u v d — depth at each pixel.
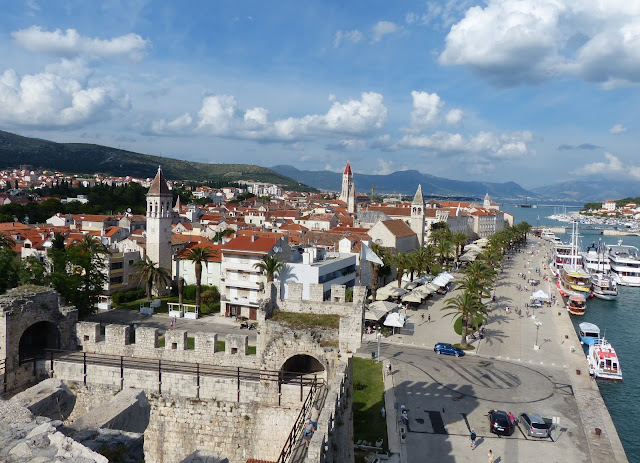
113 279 112.88
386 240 156.12
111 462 13.40
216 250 120.69
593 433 53.50
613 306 130.12
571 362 79.06
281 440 29.55
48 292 33.59
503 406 59.81
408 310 111.19
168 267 124.12
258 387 29.98
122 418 17.89
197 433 30.61
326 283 88.88
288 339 30.30
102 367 31.50
